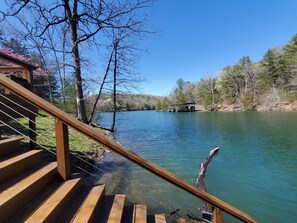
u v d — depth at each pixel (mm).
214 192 5824
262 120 24891
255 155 9773
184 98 58406
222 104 53531
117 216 2219
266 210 4879
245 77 51062
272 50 51312
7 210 1670
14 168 2199
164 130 19203
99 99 12047
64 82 14219
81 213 2043
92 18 10273
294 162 8570
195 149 11180
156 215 2730
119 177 6105
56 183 2439
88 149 7707
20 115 3648
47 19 10578
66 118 2111
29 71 4340
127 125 23719
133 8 10438
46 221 1731
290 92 43438
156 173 1998
